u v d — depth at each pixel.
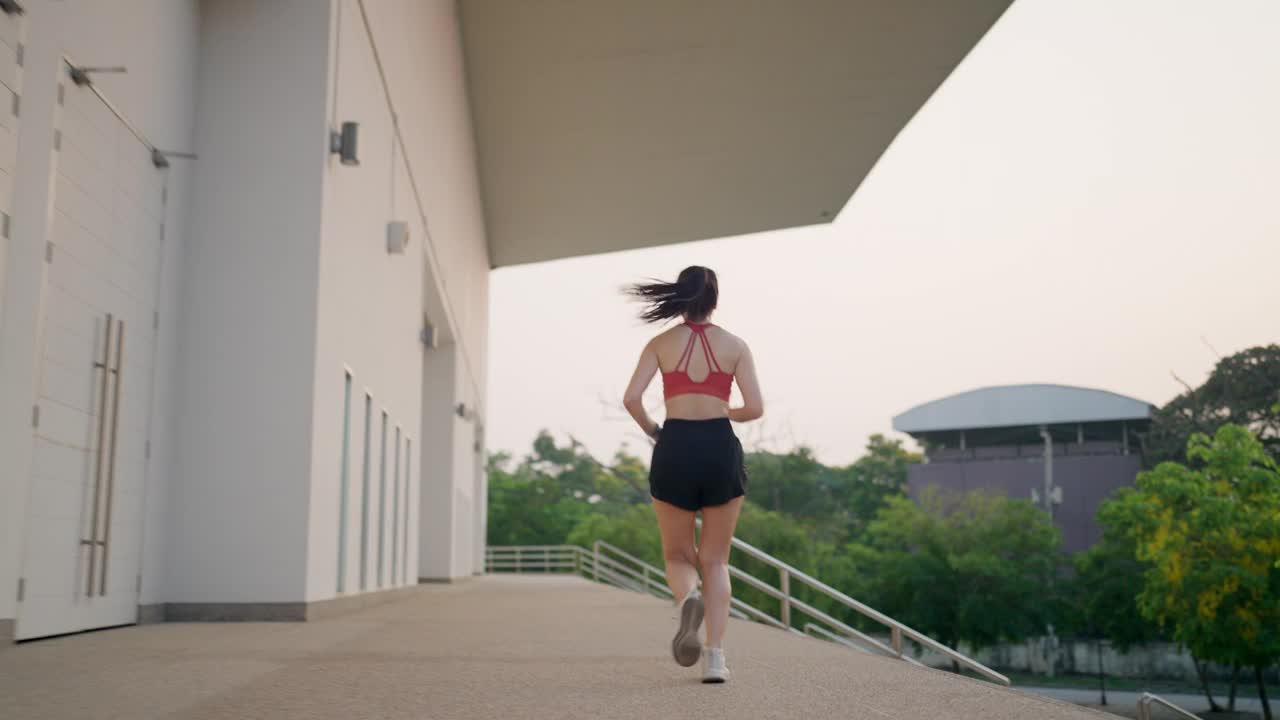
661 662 4.83
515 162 27.55
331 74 8.38
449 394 21.69
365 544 10.56
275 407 7.90
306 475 7.84
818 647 6.05
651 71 22.86
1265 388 60.22
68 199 5.88
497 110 24.56
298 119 8.22
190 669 4.34
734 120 25.27
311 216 8.12
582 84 23.33
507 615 9.16
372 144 10.41
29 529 5.49
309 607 7.81
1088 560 50.03
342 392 8.99
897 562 57.00
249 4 8.33
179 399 7.86
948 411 66.44
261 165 8.16
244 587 7.72
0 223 5.12
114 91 6.55
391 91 11.60
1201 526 38.25
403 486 13.40
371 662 4.71
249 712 3.16
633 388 4.02
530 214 31.39
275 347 7.96
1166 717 41.31
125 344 6.66
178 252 7.80
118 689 3.69
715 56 22.34
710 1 20.33
